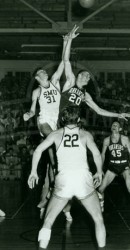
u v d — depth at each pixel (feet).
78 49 47.91
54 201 14.60
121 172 24.71
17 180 43.62
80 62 50.85
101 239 14.64
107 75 55.47
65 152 14.82
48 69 51.75
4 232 20.62
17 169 43.42
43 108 22.36
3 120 47.47
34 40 45.29
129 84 53.72
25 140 45.42
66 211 23.15
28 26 39.22
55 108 22.36
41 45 45.93
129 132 45.37
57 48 49.67
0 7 38.73
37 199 31.53
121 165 24.52
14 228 21.52
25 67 54.70
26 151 43.57
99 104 50.31
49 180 23.47
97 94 51.11
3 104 50.21
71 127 15.12
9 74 54.95
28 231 20.79
